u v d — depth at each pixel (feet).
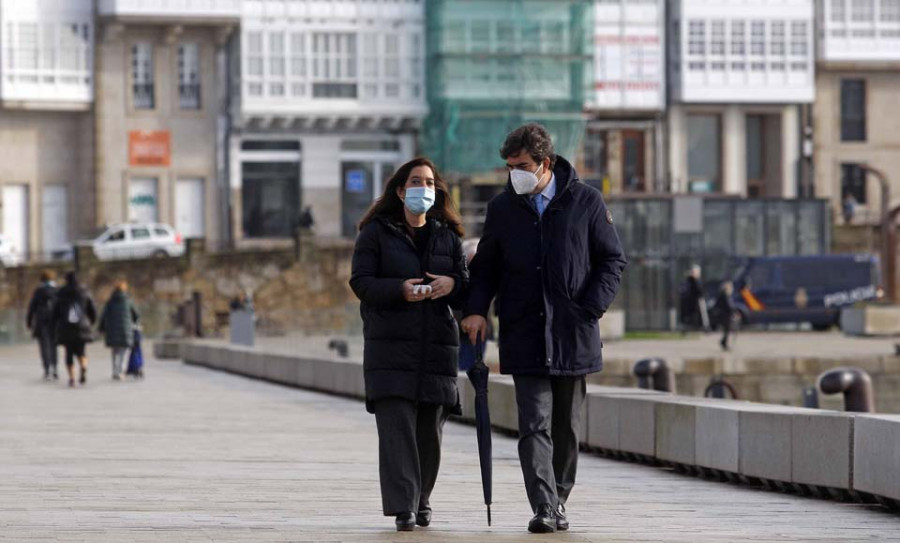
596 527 58.13
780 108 373.20
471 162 354.13
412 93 359.25
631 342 255.29
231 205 350.64
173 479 76.07
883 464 65.92
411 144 362.74
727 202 302.86
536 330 54.60
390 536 54.44
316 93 353.92
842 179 376.27
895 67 373.61
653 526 58.95
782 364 209.36
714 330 292.20
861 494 69.82
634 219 284.20
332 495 69.10
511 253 54.95
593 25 358.84
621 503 68.23
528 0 355.36
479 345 55.31
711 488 76.13
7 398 147.23
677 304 287.89
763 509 66.54
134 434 105.81
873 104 377.09
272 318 223.30
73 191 345.31
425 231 56.65
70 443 98.48
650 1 368.27
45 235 343.87
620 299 283.18
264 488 72.02
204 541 52.80
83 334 166.71
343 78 355.56
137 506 64.18
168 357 238.07
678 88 367.25
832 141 375.25
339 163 358.23
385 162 361.10
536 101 356.59
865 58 372.58
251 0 349.61
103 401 142.41
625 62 367.66
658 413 85.87
